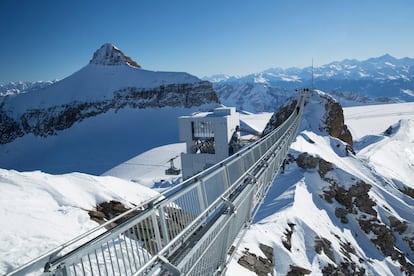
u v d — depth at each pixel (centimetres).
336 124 6438
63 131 16175
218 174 918
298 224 2569
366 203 3766
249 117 17950
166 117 14838
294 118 4738
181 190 674
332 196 3650
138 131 13475
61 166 11312
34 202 870
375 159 6831
